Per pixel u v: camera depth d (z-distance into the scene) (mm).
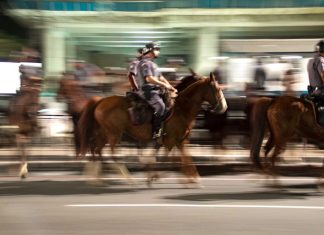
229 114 14602
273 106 11336
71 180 12609
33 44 21812
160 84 11375
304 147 15633
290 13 19781
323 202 10094
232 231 7977
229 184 12055
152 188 11539
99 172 12180
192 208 9516
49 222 8508
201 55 20516
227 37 20500
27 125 12930
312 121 11234
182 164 11852
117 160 13352
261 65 16406
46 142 15680
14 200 10250
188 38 20797
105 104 11648
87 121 11797
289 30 20141
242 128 14648
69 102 13469
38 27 20859
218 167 14562
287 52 20156
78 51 21125
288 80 15609
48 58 20656
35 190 11312
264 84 16281
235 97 14758
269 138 12000
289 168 14477
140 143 13859
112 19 20312
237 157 15320
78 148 12242
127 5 20094
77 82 14109
